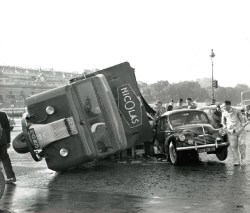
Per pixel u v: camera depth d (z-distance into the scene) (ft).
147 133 44.24
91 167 43.09
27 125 38.22
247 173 34.45
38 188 31.27
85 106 38.40
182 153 41.81
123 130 40.40
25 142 42.19
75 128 37.73
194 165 41.34
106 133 38.75
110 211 22.62
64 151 38.06
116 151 39.09
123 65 44.39
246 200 24.08
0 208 24.30
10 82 411.34
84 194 28.09
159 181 32.37
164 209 22.54
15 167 45.57
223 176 33.37
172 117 46.21
